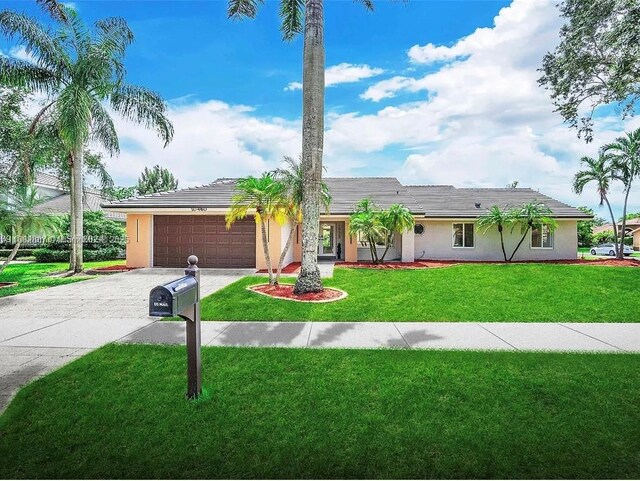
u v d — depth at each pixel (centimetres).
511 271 1308
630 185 2200
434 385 407
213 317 739
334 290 1007
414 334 621
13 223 1225
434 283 1109
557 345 556
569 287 1034
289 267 1653
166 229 1644
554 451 292
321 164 962
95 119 1553
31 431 324
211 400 376
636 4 827
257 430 323
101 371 448
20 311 807
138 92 1535
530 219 1753
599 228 5344
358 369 454
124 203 1588
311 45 938
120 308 838
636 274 1214
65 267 1761
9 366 473
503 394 384
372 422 335
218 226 1625
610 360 479
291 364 471
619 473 267
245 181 1059
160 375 437
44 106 1520
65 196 3186
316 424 333
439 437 312
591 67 1006
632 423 329
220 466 279
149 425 332
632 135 2172
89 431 324
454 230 1950
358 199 2006
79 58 1455
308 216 952
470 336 609
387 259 1952
